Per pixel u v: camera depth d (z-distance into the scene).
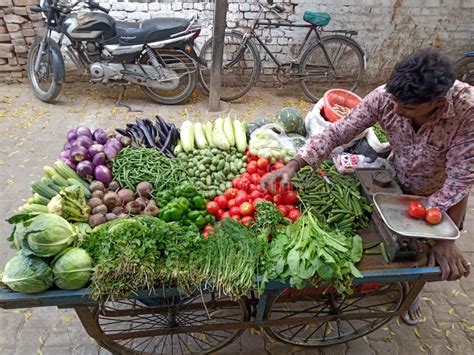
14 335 2.73
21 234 1.84
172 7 5.91
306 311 2.59
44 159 4.43
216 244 1.95
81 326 2.81
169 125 3.04
